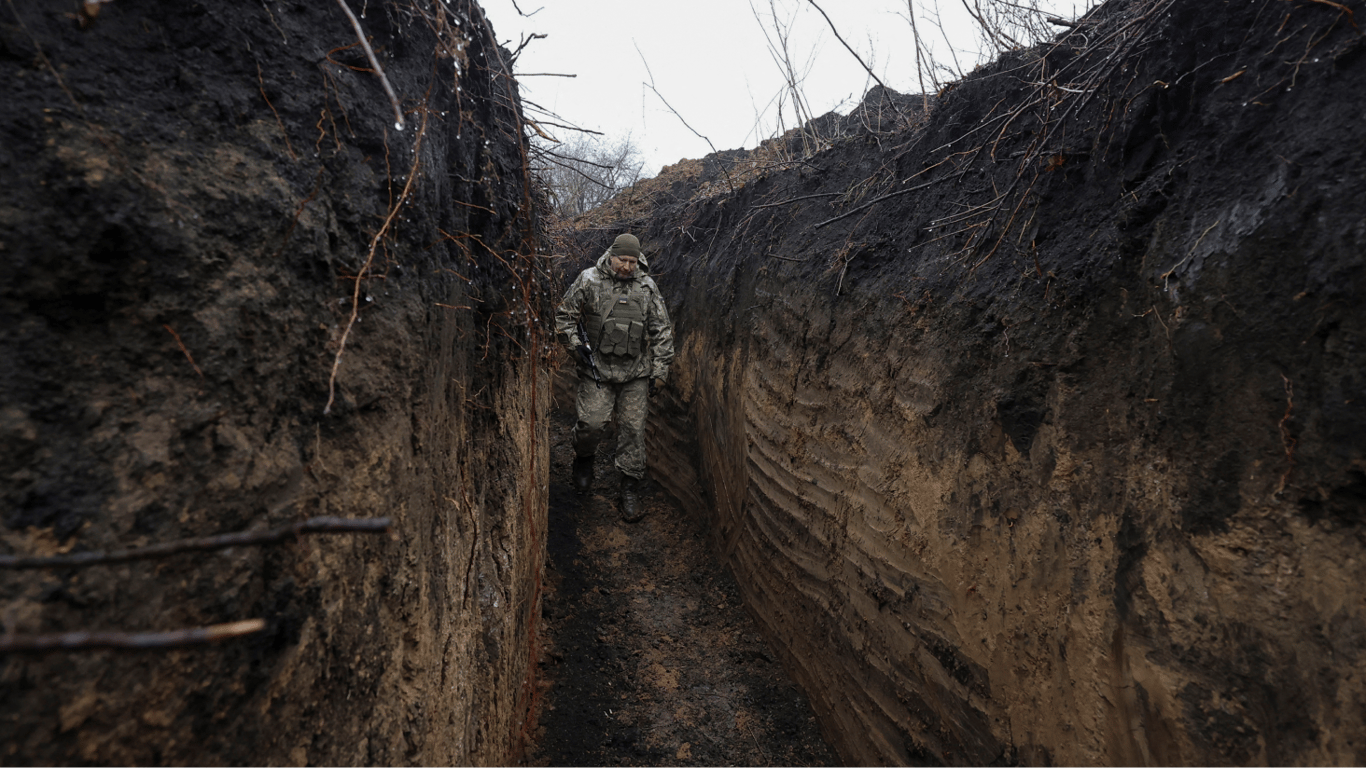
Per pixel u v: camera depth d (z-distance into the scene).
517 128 2.09
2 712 0.56
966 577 1.94
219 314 0.86
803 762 2.68
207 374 0.83
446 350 1.56
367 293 1.16
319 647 0.96
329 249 1.07
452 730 1.47
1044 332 1.75
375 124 1.21
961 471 1.99
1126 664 1.42
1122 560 1.46
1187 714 1.28
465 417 1.79
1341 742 1.05
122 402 0.74
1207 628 1.27
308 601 0.94
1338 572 1.09
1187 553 1.33
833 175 3.62
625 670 3.15
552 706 2.83
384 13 1.29
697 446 4.77
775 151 4.77
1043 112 2.07
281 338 0.96
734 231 4.58
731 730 2.83
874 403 2.54
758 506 3.62
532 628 2.81
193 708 0.73
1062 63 2.09
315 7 1.17
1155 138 1.65
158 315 0.80
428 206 1.41
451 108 1.64
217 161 0.92
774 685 3.10
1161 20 1.70
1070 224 1.83
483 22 1.70
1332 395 1.13
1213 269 1.35
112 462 0.71
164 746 0.69
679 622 3.57
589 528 4.43
